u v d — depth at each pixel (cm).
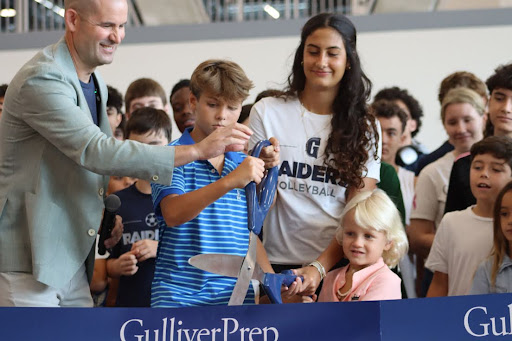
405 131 474
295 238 299
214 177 253
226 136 233
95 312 211
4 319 210
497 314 204
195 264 219
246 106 375
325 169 301
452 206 373
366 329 206
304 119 305
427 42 561
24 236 244
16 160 245
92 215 247
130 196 364
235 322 209
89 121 237
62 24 777
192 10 761
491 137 348
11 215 243
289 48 573
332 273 296
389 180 343
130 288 344
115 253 357
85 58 247
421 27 570
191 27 592
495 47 553
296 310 209
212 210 249
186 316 210
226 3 779
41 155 243
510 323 204
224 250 247
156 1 743
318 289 301
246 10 775
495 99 395
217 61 260
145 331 210
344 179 298
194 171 252
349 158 299
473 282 326
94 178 248
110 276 345
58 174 244
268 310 209
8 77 591
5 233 243
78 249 246
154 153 231
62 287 250
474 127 422
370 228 286
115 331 210
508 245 318
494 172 340
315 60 299
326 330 207
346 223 289
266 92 368
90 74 256
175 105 435
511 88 390
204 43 580
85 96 254
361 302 207
